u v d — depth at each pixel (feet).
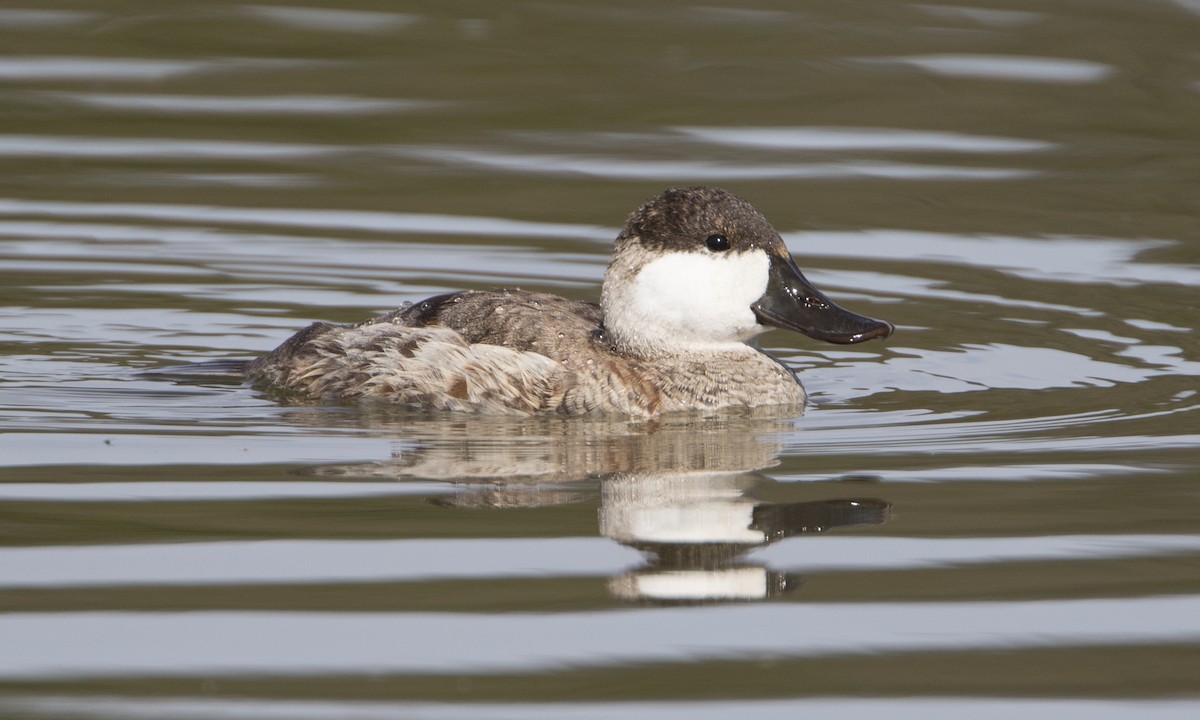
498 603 25.26
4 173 58.29
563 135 62.49
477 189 57.88
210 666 23.04
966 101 65.51
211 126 63.10
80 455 32.73
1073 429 35.70
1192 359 42.11
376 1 75.31
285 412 36.52
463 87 66.39
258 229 53.98
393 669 23.04
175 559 26.91
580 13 74.69
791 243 53.06
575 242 53.31
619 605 25.34
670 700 22.30
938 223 55.11
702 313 37.81
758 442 34.73
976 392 39.37
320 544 27.66
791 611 25.26
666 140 62.13
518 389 36.73
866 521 29.25
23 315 45.16
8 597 25.29
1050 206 56.65
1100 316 46.47
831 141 62.13
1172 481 31.60
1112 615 25.25
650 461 33.04
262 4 74.95
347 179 58.85
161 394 37.88
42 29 71.31
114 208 55.47
